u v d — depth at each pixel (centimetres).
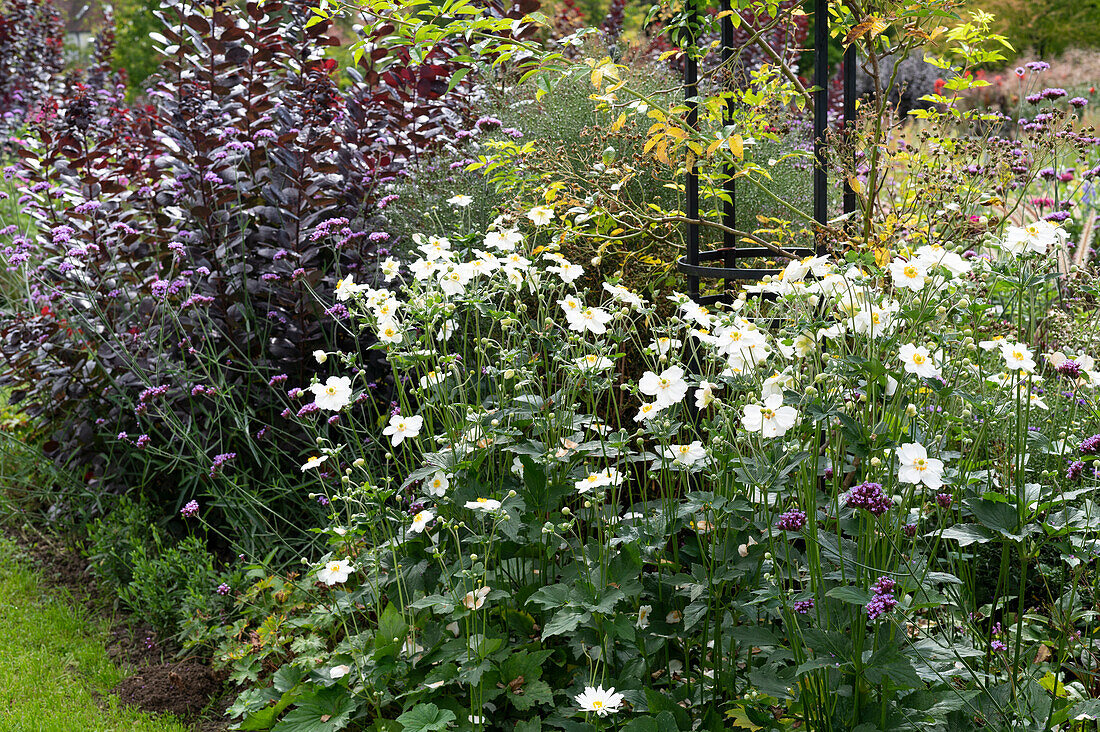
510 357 226
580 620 192
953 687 175
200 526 355
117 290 374
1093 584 204
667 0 325
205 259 374
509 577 232
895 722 171
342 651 228
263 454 354
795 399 180
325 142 376
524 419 227
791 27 343
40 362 375
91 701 274
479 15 302
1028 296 214
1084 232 368
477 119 451
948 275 179
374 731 224
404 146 409
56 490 400
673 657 227
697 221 298
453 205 377
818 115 282
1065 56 905
